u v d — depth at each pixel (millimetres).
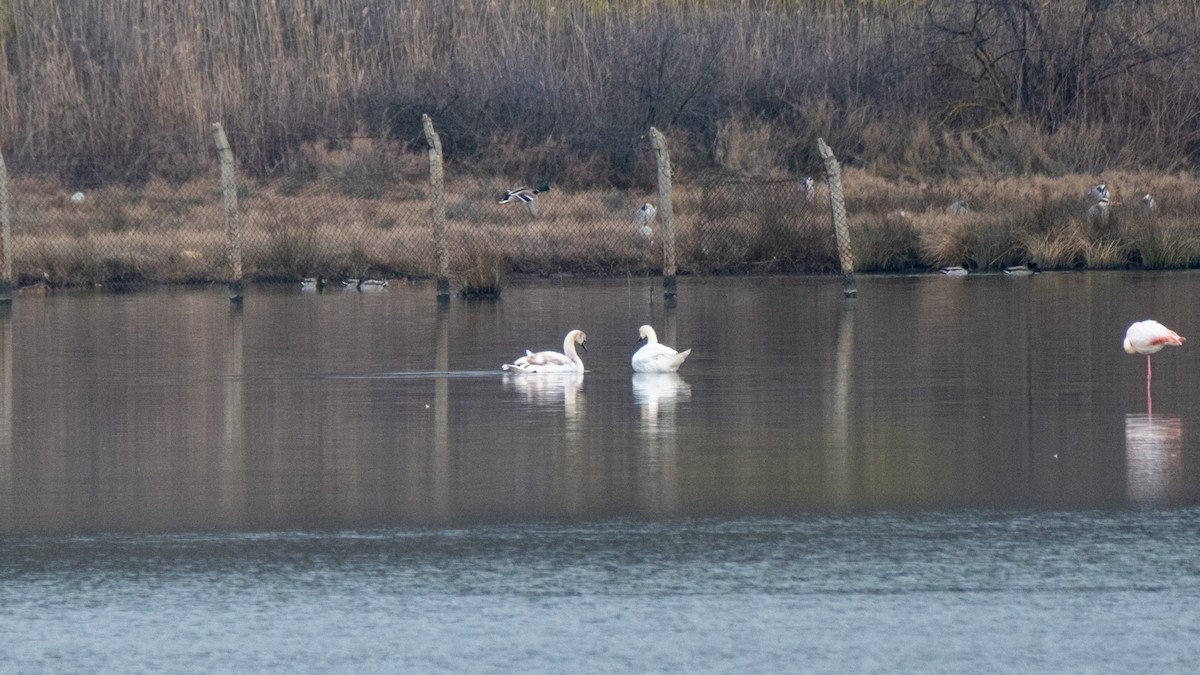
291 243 28016
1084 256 29391
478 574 8547
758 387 15023
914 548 8961
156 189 37500
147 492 10531
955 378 15406
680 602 8062
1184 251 29281
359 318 21828
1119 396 14164
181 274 27672
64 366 16938
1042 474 10805
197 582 8469
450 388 15219
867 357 17078
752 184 30422
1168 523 9445
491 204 35781
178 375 16188
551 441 12234
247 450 11992
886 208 33531
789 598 8109
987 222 30062
